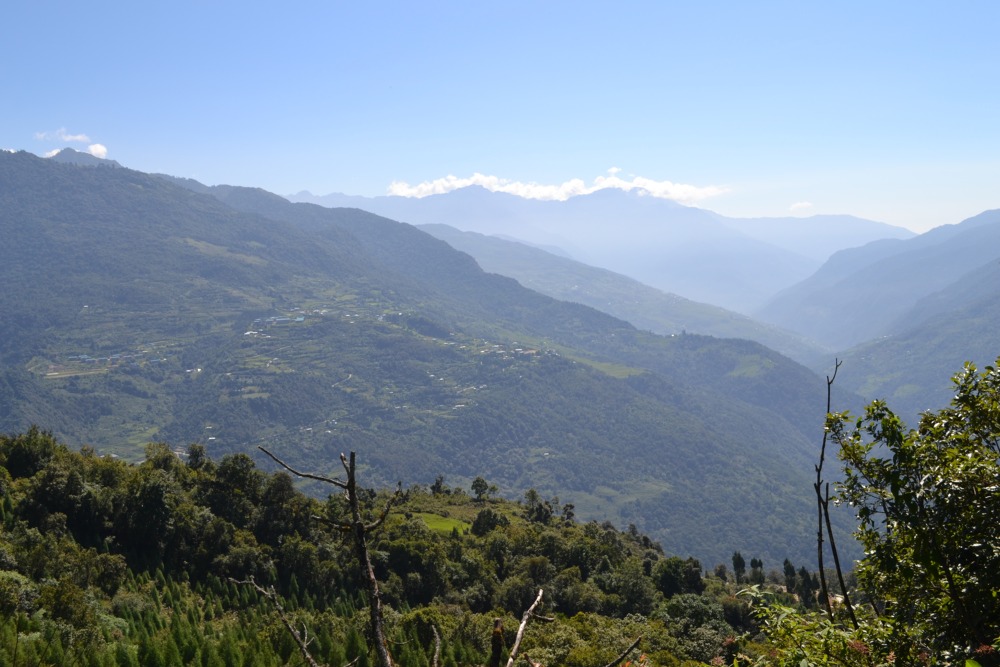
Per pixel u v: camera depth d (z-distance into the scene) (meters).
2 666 41.56
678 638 64.56
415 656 54.47
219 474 98.12
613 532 137.75
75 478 82.75
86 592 64.25
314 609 72.50
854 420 11.42
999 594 10.07
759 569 117.25
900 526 10.79
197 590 76.81
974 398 11.48
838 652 10.73
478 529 114.19
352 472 5.29
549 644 57.16
